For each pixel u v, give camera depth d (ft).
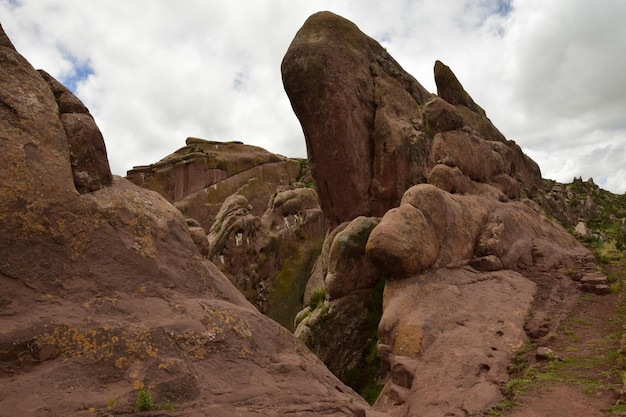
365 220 74.54
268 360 31.53
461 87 119.34
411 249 60.23
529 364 44.80
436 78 117.39
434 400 40.78
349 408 29.01
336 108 80.79
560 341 48.19
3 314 25.68
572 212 162.40
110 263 31.01
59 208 30.32
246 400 26.94
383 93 86.74
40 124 31.53
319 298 79.56
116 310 28.99
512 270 69.00
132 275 31.48
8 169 29.04
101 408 22.94
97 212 32.17
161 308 30.60
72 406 22.43
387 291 59.98
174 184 211.82
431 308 55.06
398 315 53.93
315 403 28.37
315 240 135.74
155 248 33.81
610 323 50.88
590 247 93.76
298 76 81.87
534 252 73.26
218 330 30.66
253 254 126.93
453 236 67.92
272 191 221.66
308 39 83.10
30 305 26.76
